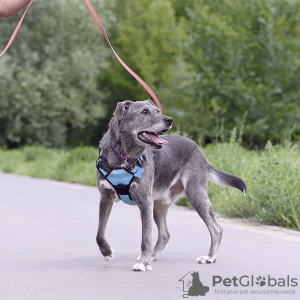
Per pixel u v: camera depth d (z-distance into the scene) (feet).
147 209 23.11
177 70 159.74
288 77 106.73
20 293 19.10
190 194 25.48
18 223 35.68
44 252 26.86
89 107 148.36
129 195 23.16
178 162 25.70
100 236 23.88
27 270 22.82
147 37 169.68
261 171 39.75
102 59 150.10
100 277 21.40
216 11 137.69
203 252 26.73
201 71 114.11
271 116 106.01
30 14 140.36
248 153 51.65
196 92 113.09
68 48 147.23
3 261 24.77
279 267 22.86
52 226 34.58
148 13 168.55
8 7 19.98
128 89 173.17
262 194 36.40
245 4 109.40
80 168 71.00
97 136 181.88
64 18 143.84
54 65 139.03
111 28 171.22
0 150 115.14
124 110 22.53
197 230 32.78
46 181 68.59
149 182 23.25
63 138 147.43
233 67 110.32
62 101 140.67
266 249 26.89
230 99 110.32
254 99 106.11
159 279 21.02
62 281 20.79
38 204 44.96
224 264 23.63
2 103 132.05
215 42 110.93
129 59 171.42
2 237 30.91
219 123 110.52
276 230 32.65
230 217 37.55
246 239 29.60
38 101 132.87
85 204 44.96
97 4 148.97
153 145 22.45
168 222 35.68
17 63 138.62
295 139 101.91
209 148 51.39
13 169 87.40
